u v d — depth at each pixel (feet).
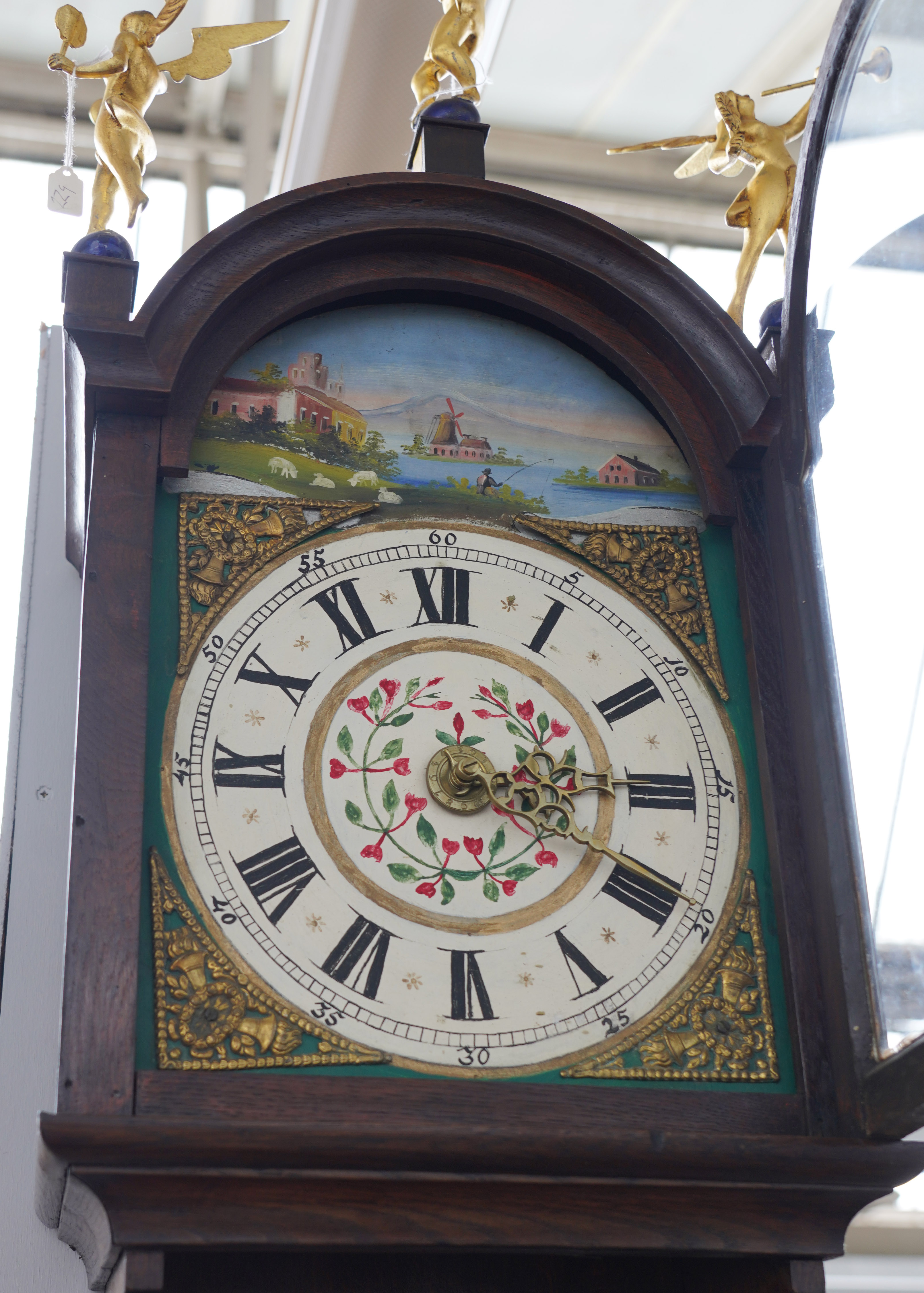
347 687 8.61
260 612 8.70
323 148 18.79
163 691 8.29
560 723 8.79
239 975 7.62
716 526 9.72
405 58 17.17
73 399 9.78
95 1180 6.79
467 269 10.05
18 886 11.41
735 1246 7.45
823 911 8.30
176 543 8.84
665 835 8.57
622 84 20.35
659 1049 7.90
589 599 9.28
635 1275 8.42
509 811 8.38
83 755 7.87
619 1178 7.30
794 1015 8.11
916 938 7.58
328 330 9.87
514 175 21.66
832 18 18.90
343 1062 7.49
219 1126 6.84
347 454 9.46
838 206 9.38
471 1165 7.11
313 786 8.25
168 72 10.38
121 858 7.63
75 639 12.41
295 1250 7.12
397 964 7.84
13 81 20.12
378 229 9.73
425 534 9.27
